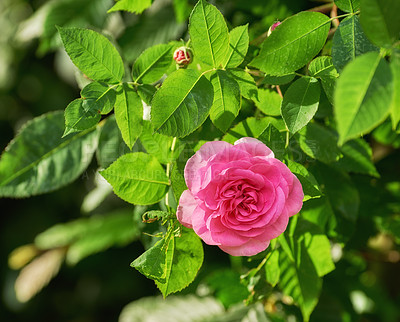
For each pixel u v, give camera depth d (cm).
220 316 85
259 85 68
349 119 56
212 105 65
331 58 65
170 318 88
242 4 81
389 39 60
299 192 62
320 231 70
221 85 65
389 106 57
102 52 65
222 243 62
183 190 65
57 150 73
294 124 64
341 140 56
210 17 63
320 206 71
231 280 84
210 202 61
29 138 73
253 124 66
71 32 65
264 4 81
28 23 88
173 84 63
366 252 90
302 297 72
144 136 67
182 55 66
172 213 64
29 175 73
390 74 57
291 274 71
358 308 94
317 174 72
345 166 72
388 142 79
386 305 95
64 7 85
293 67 65
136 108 67
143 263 63
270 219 61
